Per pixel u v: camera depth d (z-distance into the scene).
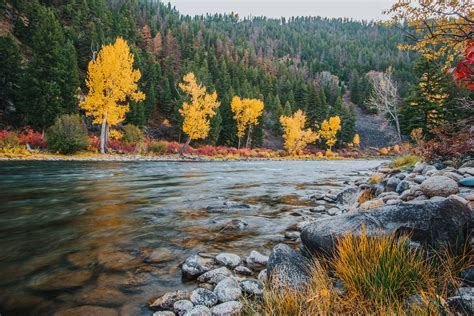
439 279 2.47
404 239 2.77
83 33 57.59
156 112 58.75
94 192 9.55
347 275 2.65
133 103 46.16
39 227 5.63
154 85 60.38
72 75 35.81
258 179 15.03
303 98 83.81
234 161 33.69
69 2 62.22
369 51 170.12
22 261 4.02
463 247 2.88
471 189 4.48
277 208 7.80
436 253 2.77
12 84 33.88
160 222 6.14
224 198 9.13
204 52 92.25
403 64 134.38
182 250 4.54
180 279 3.55
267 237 5.27
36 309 2.84
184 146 33.84
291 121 51.84
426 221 2.98
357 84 115.00
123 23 71.12
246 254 4.41
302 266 3.25
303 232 3.85
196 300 2.88
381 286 2.34
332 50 175.00
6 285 3.32
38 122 30.62
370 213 3.39
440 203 3.07
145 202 8.18
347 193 8.75
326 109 82.75
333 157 56.34
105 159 24.67
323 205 8.28
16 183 10.95
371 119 97.44
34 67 31.39
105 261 4.05
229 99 59.50
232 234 5.41
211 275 3.50
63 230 5.46
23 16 51.12
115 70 24.88
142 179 13.27
